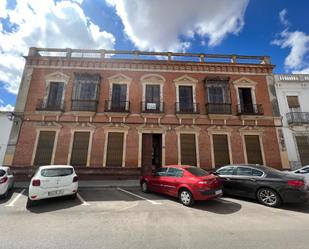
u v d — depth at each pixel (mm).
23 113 12289
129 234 3918
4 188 7047
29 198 6004
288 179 5832
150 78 13688
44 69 13438
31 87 12938
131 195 7711
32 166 11438
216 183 6246
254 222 4609
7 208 5828
